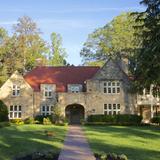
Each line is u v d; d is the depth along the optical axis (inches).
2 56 3201.3
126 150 1052.5
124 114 2444.6
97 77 2588.6
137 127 2108.8
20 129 1811.0
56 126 2148.1
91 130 1819.6
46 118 2404.0
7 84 2610.7
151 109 2625.5
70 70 2817.4
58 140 1298.0
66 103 2586.1
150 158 912.3
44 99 2613.2
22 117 2593.5
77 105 2650.1
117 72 2583.7
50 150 1013.2
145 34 1699.1
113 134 1583.4
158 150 1063.0
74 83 2689.5
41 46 3496.6
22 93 2610.7
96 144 1192.2
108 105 2576.3
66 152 988.6
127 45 3329.2
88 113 2568.9
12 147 1093.8
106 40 3499.0
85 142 1246.9
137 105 2623.0
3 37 3238.2
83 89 2659.9
